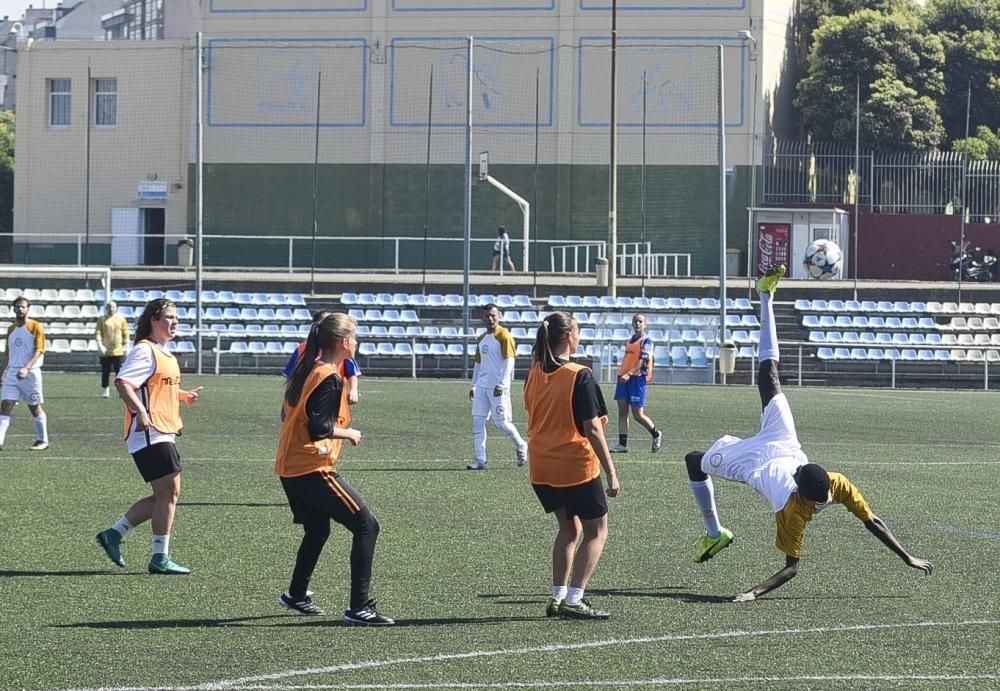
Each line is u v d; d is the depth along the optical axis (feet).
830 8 224.12
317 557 34.04
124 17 304.71
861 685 27.81
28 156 212.43
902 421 96.07
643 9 200.85
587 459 33.37
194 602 35.42
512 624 33.17
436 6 203.82
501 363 64.85
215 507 51.78
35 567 39.88
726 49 199.31
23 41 211.61
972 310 155.84
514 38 203.00
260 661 29.35
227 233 207.72
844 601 36.17
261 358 141.38
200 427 83.10
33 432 79.25
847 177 199.93
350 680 27.81
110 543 39.22
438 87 204.33
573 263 202.59
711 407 105.40
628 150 201.57
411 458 69.26
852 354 145.79
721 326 138.00
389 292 155.84
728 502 54.54
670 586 38.09
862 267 198.80
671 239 201.16
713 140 199.41
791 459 37.17
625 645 31.01
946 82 225.35
